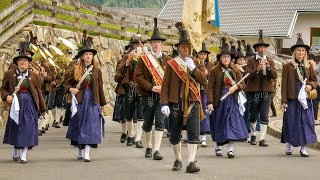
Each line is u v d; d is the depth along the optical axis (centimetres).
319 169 1411
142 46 1803
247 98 1919
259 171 1371
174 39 3634
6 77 1474
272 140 2075
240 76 1662
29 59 1488
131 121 1827
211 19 1333
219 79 1644
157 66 1512
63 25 2848
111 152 1673
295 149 1817
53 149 1730
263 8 6288
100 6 3102
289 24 6003
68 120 1541
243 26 6225
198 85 1302
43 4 2700
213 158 1598
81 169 1370
